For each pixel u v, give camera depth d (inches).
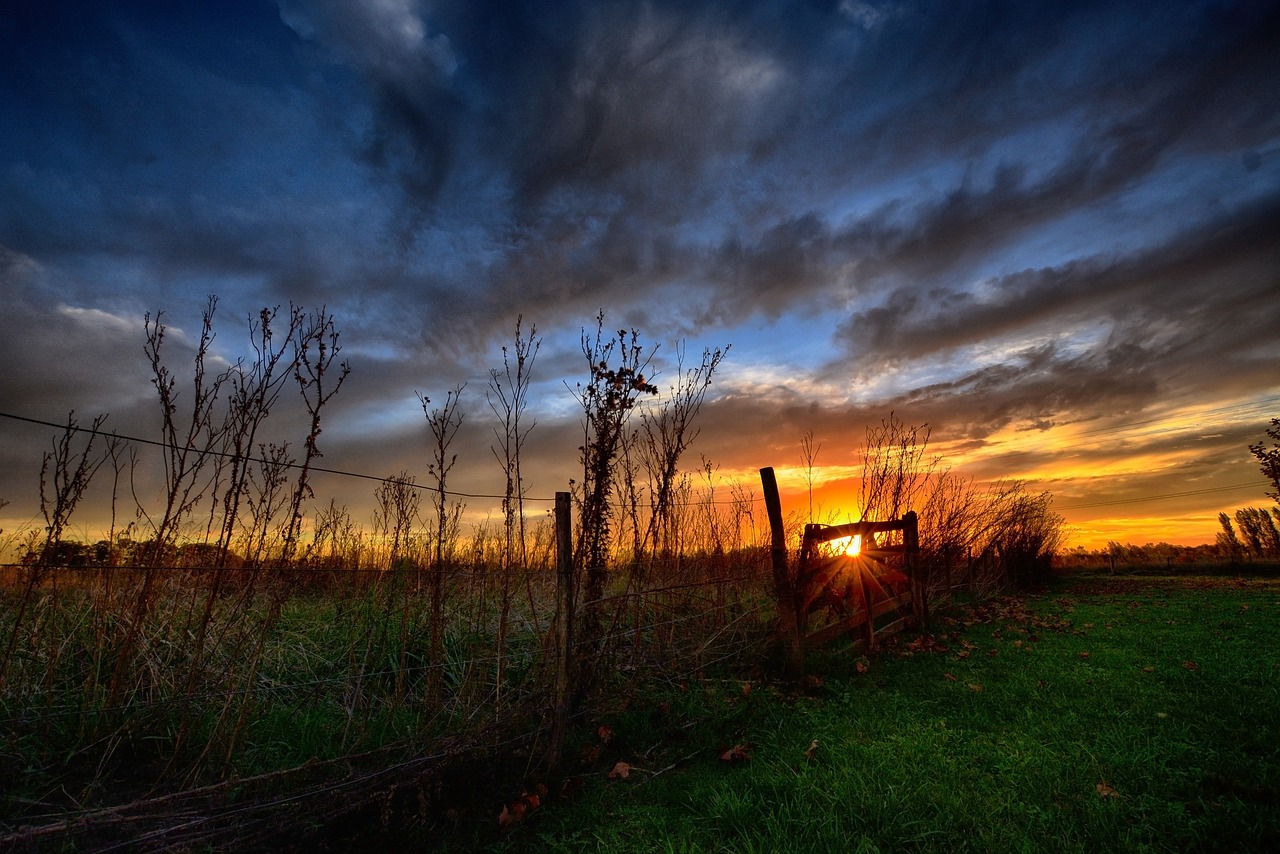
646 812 135.5
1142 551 933.2
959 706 199.9
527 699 165.2
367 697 174.6
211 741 130.2
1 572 153.2
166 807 117.8
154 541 146.9
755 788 143.3
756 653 241.8
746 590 289.7
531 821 132.3
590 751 161.3
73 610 162.9
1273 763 146.7
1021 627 346.6
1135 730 169.9
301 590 231.0
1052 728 174.4
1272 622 333.4
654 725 184.4
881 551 324.2
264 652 179.8
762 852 115.7
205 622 138.1
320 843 116.5
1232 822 118.7
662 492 227.1
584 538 195.3
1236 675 224.4
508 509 172.1
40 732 132.6
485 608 220.1
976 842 116.3
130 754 136.9
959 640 312.8
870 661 264.4
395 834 121.6
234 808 117.6
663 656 223.6
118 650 155.1
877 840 118.9
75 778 125.6
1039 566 647.8
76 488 132.8
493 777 143.8
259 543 151.1
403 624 174.9
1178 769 145.3
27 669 143.8
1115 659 256.1
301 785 129.6
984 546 523.5
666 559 247.6
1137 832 117.4
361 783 127.9
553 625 168.4
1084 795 134.0
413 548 215.5
